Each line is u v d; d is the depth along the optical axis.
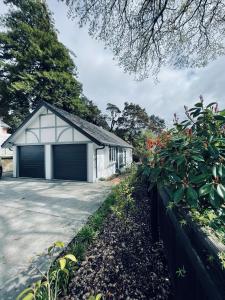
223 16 5.61
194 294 1.38
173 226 2.03
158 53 6.37
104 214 4.75
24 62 21.56
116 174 15.14
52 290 2.12
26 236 3.88
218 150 1.47
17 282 2.54
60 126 11.85
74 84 24.91
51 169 11.93
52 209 5.69
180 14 5.69
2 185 9.86
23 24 21.36
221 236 1.19
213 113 1.69
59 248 3.35
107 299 2.12
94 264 2.74
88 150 11.15
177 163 1.58
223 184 1.37
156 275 2.42
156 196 3.22
